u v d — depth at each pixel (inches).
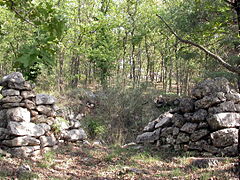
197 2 236.5
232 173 197.2
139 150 331.9
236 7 135.8
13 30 527.8
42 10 74.8
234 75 424.2
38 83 560.1
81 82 881.5
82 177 219.6
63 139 339.3
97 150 331.6
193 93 312.0
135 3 741.3
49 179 202.2
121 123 499.2
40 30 73.9
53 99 332.2
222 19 179.0
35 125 293.6
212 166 230.2
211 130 283.6
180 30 436.1
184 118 313.4
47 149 298.2
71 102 532.7
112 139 444.5
